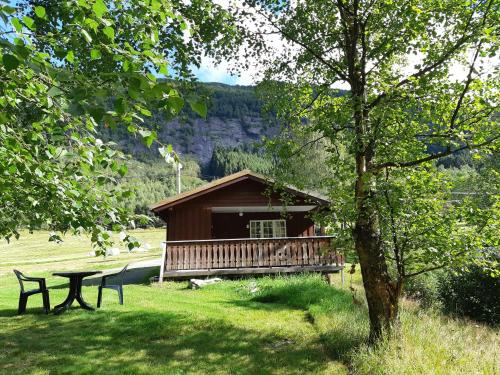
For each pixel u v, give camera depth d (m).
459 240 6.29
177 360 6.59
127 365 6.30
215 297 12.10
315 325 8.62
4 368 6.06
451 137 6.20
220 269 16.06
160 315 9.20
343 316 8.55
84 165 3.06
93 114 1.78
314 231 20.23
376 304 6.85
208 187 18.33
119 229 3.51
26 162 3.11
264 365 6.42
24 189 3.49
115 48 2.44
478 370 5.51
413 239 6.54
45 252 40.00
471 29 6.24
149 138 2.34
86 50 2.66
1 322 8.80
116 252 3.66
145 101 1.85
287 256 16.41
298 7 8.21
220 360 6.61
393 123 6.99
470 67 6.10
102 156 3.06
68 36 2.62
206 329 8.34
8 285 17.05
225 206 18.67
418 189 6.44
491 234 6.29
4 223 3.68
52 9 4.43
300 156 8.83
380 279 6.86
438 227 6.36
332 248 7.56
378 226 6.92
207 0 6.37
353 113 6.80
